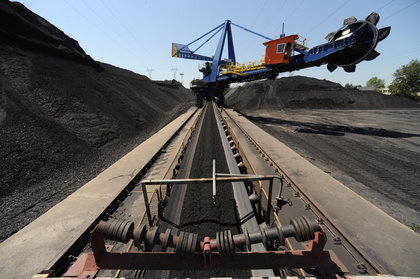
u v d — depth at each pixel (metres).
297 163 10.56
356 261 4.45
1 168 10.41
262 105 52.28
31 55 24.47
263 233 2.58
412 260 4.46
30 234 5.12
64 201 6.68
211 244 2.59
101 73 37.19
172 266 2.75
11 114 14.27
